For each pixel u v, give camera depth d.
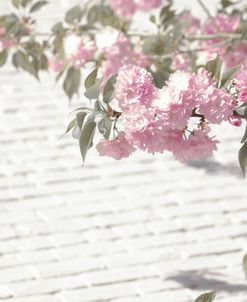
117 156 5.47
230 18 8.31
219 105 5.22
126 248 8.58
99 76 7.66
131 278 8.09
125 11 8.67
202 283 8.02
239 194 9.60
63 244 8.62
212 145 5.49
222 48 7.97
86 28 8.44
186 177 9.95
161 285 7.98
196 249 8.58
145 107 5.23
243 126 11.30
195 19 8.73
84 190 9.63
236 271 8.22
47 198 9.45
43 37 13.04
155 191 9.64
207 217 9.16
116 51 7.56
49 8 14.41
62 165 10.15
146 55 7.89
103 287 7.94
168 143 5.41
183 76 5.20
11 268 8.19
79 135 5.52
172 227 8.96
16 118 11.21
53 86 12.02
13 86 12.09
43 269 8.18
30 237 8.72
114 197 9.51
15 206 9.29
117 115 5.45
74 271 8.16
